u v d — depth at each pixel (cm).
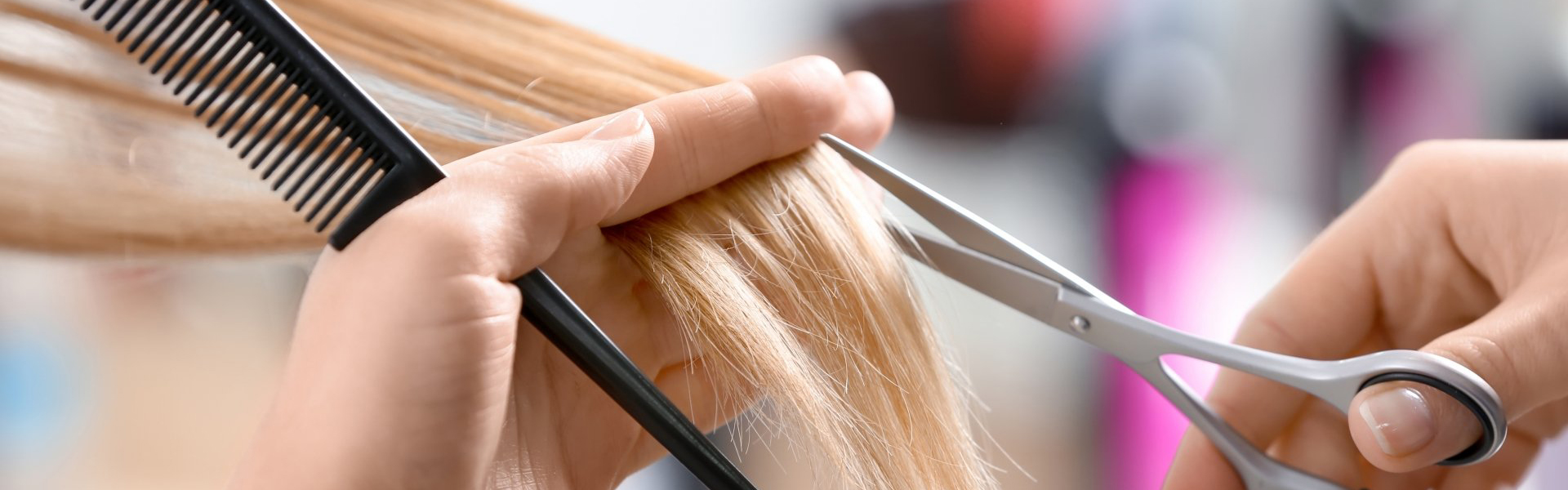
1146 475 132
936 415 66
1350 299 80
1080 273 139
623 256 62
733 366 58
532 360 61
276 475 45
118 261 62
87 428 133
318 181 48
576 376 64
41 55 58
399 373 44
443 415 45
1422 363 54
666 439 52
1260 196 141
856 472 61
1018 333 131
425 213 45
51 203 59
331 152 48
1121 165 139
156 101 61
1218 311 136
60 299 129
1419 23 136
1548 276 64
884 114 73
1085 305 63
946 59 137
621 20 135
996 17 135
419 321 44
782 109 58
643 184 57
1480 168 73
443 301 44
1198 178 140
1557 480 123
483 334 45
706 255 58
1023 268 64
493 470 58
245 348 135
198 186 62
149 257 62
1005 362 132
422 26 65
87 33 59
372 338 44
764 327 58
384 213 47
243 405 137
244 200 62
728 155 58
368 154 48
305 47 48
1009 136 139
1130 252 138
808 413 58
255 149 62
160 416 136
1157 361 65
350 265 46
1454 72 138
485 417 47
